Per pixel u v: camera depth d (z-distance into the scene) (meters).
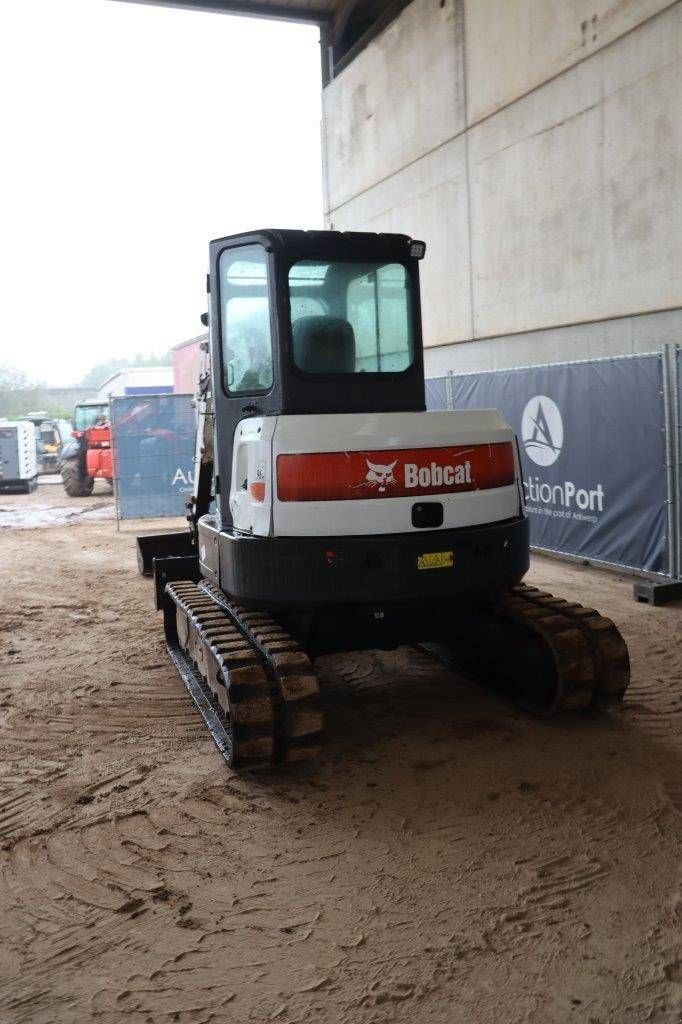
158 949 2.96
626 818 3.79
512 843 3.61
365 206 14.87
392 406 4.70
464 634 5.79
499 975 2.76
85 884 3.38
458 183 11.98
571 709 4.80
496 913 3.11
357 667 6.09
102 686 5.80
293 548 4.30
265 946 2.96
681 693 5.30
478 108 11.28
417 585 4.39
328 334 4.53
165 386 48.59
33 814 3.98
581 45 9.30
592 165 9.38
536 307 10.59
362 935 3.00
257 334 4.64
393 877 3.38
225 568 4.70
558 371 9.03
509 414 9.99
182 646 6.16
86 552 11.59
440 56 12.01
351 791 4.16
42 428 33.72
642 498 8.05
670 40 8.16
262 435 4.35
